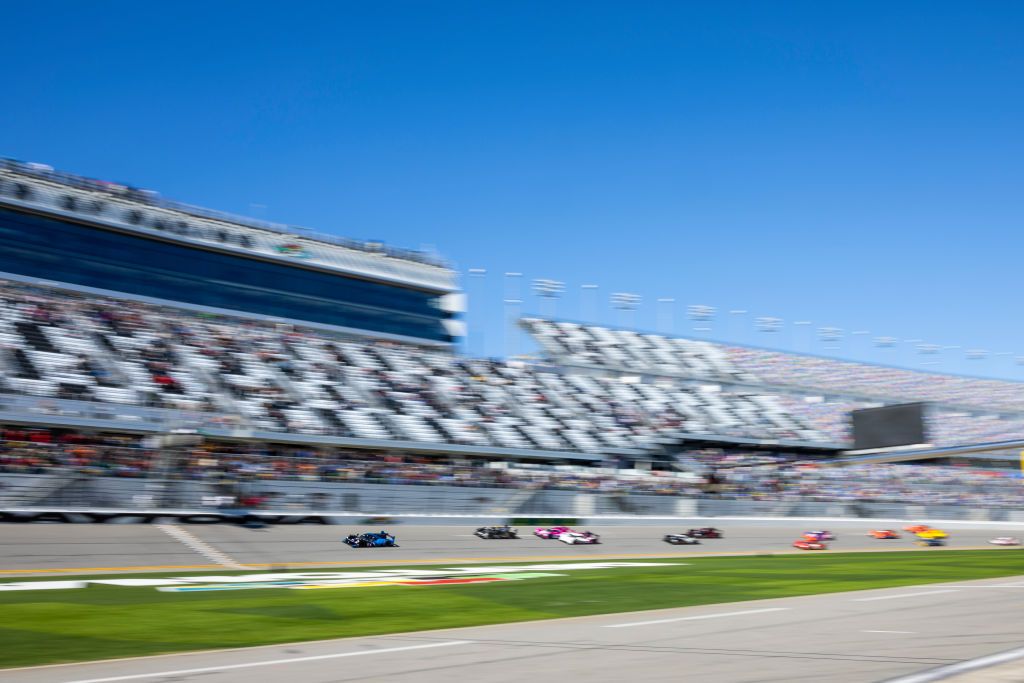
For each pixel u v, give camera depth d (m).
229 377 59.56
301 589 29.22
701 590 29.70
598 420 74.25
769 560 46.12
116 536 41.38
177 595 27.30
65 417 49.56
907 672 13.71
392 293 75.19
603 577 34.81
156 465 48.44
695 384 87.12
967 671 13.71
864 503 71.12
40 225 59.06
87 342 56.09
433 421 64.62
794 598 26.86
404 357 72.06
